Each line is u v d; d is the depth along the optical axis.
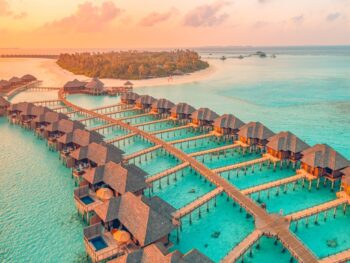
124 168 41.59
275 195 45.31
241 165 50.72
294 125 78.38
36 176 51.31
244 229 37.88
